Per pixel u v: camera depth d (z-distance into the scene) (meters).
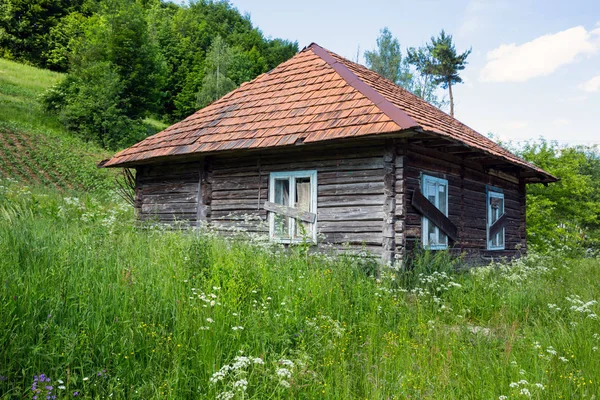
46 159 25.39
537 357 4.96
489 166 13.36
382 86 12.15
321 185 10.17
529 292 8.00
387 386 4.22
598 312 6.82
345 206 9.80
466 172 12.15
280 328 4.91
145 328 4.29
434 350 5.06
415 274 8.52
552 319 6.56
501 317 6.90
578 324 5.98
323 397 3.91
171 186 12.79
